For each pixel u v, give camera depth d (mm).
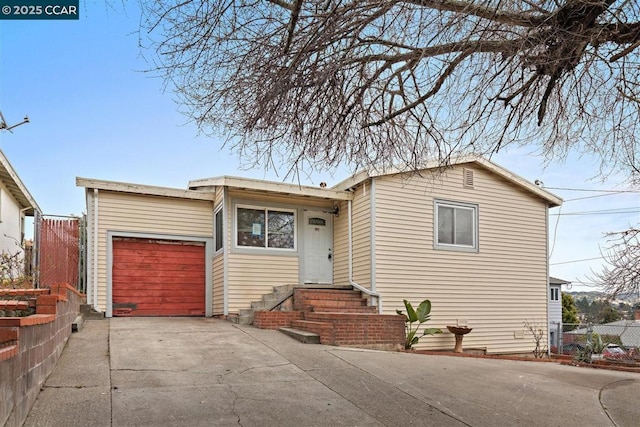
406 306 11688
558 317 24703
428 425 5223
